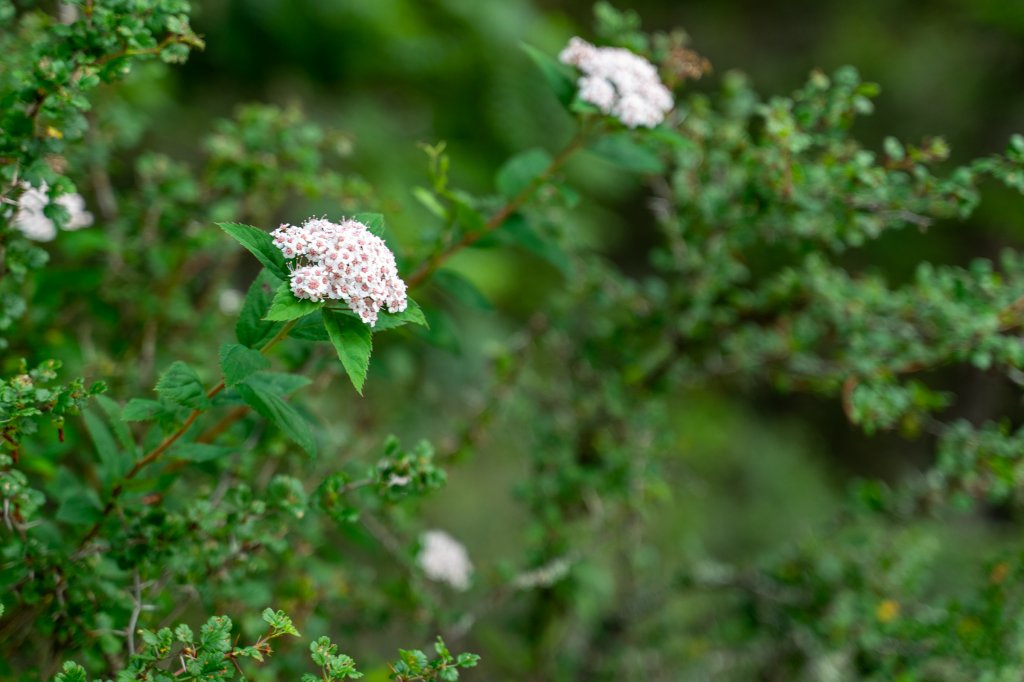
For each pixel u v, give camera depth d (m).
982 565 1.00
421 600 1.00
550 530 1.04
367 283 0.80
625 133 0.96
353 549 1.15
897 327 1.00
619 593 1.23
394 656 1.11
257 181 0.99
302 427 0.83
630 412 1.07
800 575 1.04
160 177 1.00
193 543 0.87
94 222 1.05
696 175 1.03
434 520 1.69
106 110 0.99
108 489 0.87
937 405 0.99
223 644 0.79
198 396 0.83
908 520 1.02
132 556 0.86
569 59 0.95
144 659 0.80
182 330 1.03
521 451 1.26
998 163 0.92
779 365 1.05
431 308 0.96
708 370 1.08
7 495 0.83
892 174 0.95
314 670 0.95
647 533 1.46
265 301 0.83
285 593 0.95
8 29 0.96
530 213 1.03
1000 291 0.98
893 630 1.00
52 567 0.86
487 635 1.13
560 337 1.09
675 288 1.06
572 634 1.20
